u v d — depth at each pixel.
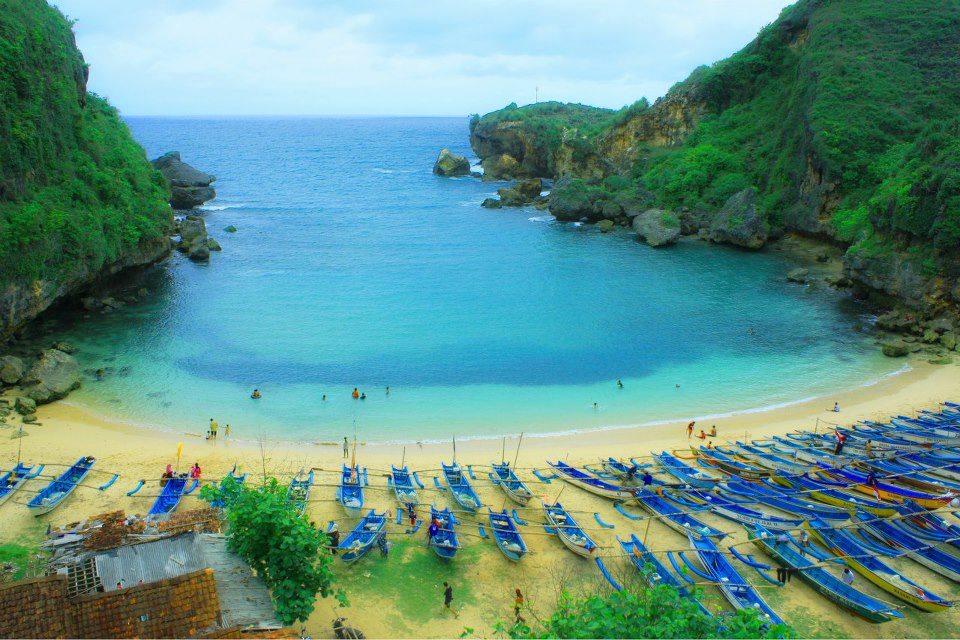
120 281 76.94
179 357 58.25
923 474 39.91
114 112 90.44
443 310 73.62
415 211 134.62
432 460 42.75
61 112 64.12
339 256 97.56
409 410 50.00
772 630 18.20
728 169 117.19
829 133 97.19
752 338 66.06
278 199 149.62
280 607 23.42
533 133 162.62
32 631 20.36
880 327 68.56
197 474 38.12
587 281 85.56
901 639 26.88
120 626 21.22
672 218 105.81
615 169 145.50
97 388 51.38
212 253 97.62
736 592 28.56
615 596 19.06
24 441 42.25
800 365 59.62
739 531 34.62
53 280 56.53
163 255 84.50
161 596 22.00
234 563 26.06
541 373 57.50
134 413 47.56
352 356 60.06
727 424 48.84
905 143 93.62
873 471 39.47
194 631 21.62
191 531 27.83
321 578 25.27
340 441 44.97
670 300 77.81
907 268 69.75
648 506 36.62
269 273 87.50
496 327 68.50
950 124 79.75
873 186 91.81
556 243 106.38
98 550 27.34
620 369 58.66
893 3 116.38
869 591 29.42
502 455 43.69
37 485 36.84
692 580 29.47
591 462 42.91
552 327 68.75
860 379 56.59
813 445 44.56
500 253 100.06
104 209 67.44
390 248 103.00
